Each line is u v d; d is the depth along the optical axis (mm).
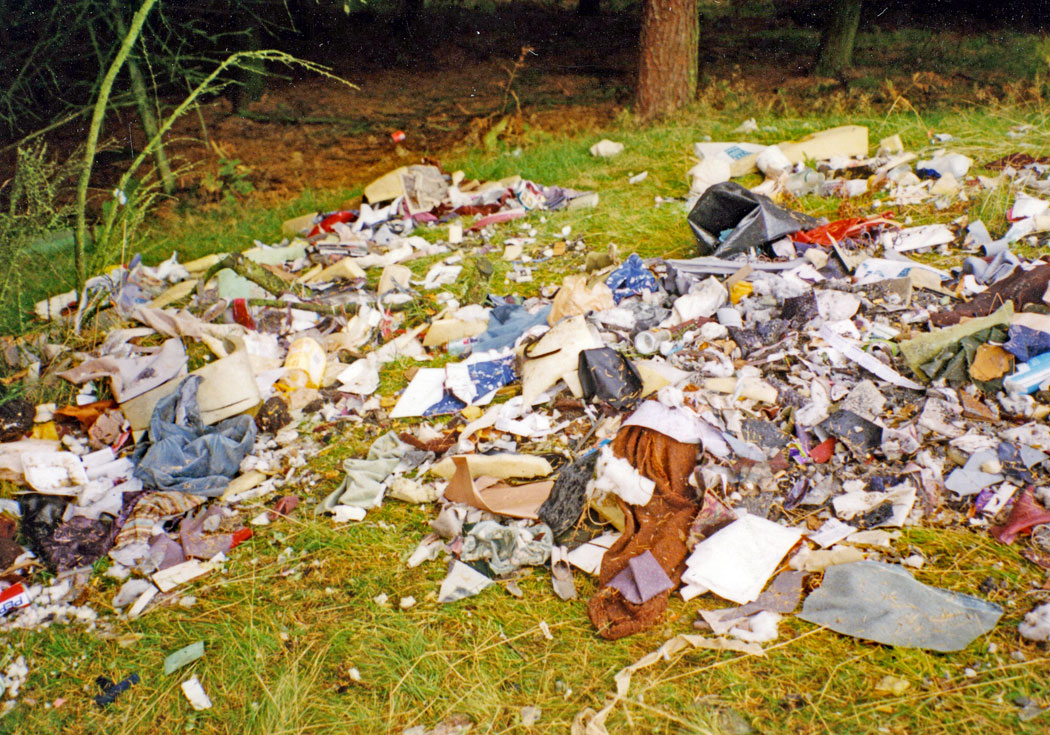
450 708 2811
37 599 3475
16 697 3047
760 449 3738
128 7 7762
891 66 11250
